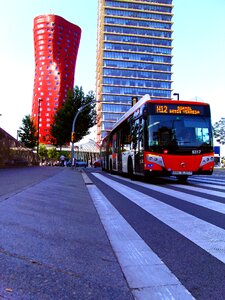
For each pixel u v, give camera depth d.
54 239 3.71
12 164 22.23
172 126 12.33
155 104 12.44
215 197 8.17
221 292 2.37
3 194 6.66
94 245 3.63
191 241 3.85
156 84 136.00
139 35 137.00
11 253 3.04
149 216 5.59
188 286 2.48
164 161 12.05
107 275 2.69
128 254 3.32
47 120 143.62
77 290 2.36
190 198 8.03
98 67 148.75
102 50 133.50
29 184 9.40
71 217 5.23
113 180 15.44
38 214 5.09
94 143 89.62
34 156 34.59
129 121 15.84
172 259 3.16
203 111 12.66
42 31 147.62
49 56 146.75
